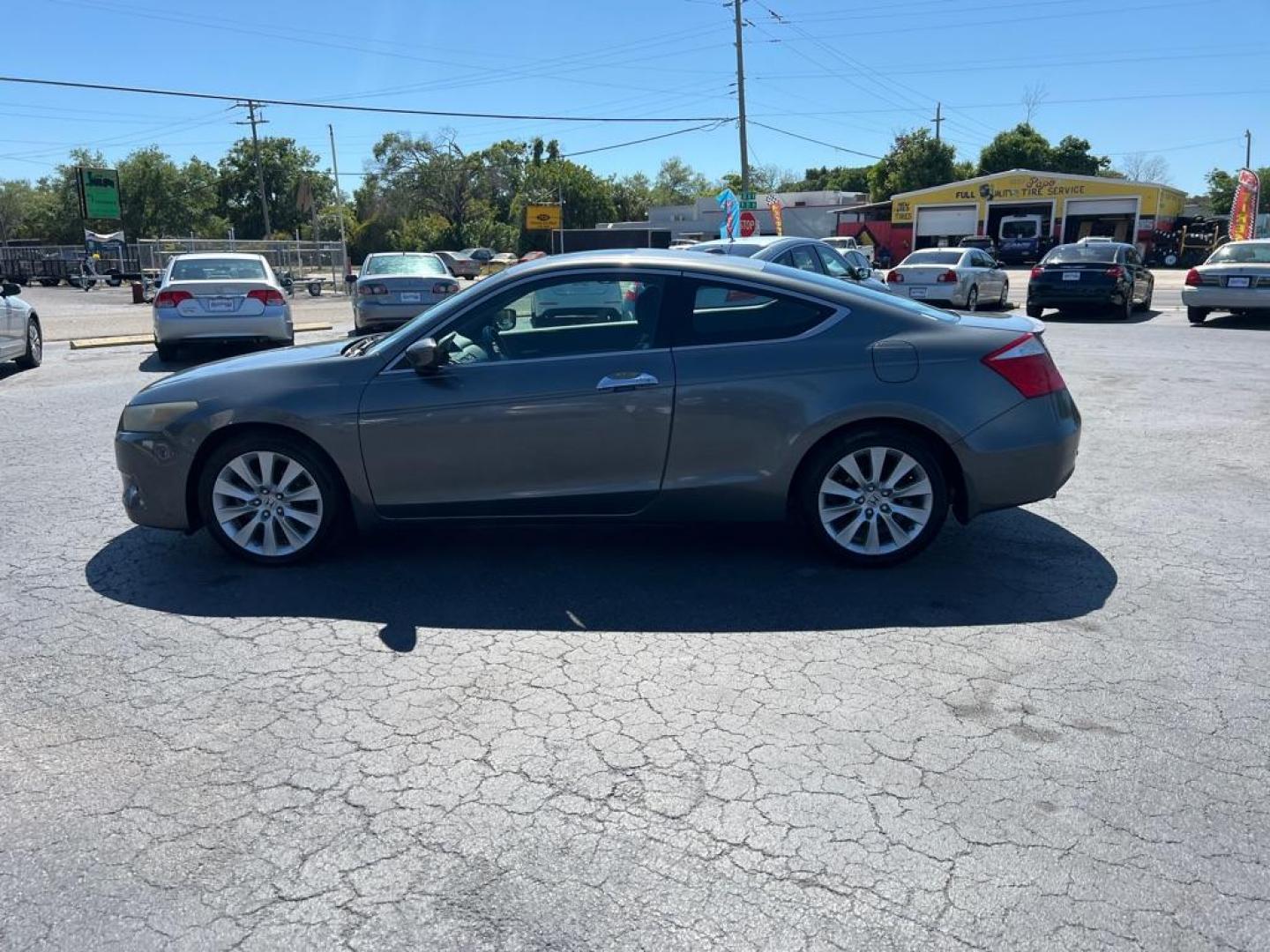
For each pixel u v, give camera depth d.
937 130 68.69
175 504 5.23
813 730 3.61
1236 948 2.55
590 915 2.68
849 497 5.14
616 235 51.81
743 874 2.83
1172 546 5.57
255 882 2.82
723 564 5.31
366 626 4.57
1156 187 50.44
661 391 4.97
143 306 30.69
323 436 5.06
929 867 2.85
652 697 3.86
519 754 3.47
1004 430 5.00
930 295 19.92
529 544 5.66
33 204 93.56
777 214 42.28
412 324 5.28
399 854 2.94
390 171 87.19
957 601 4.79
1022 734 3.56
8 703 3.85
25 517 6.26
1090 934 2.59
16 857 2.94
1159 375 11.54
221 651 4.31
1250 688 3.90
